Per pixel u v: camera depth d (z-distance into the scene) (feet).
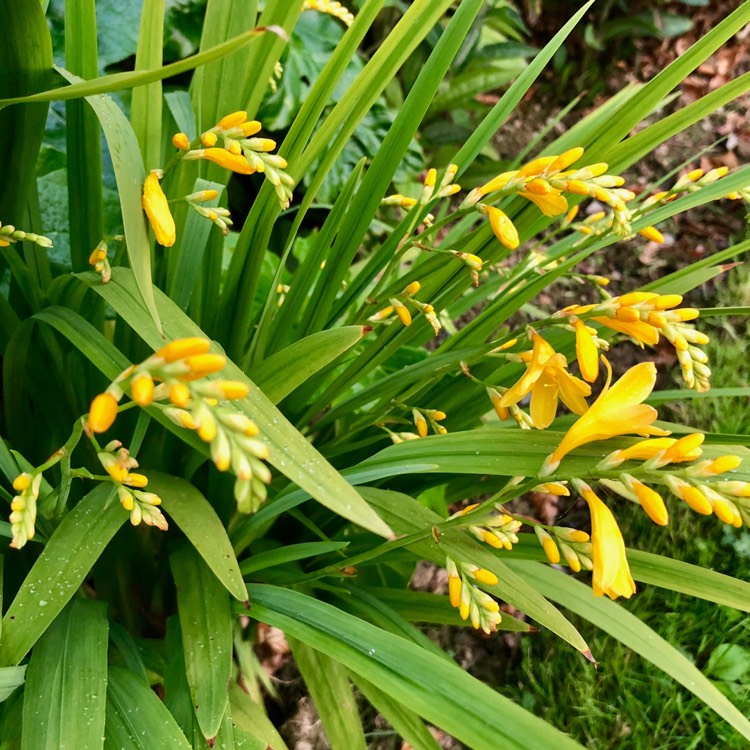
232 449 0.70
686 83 4.18
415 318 1.45
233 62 1.23
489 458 1.13
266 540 1.70
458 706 0.94
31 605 1.06
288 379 1.17
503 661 2.16
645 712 1.96
